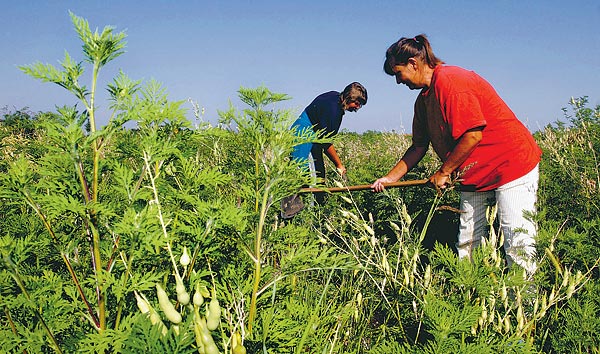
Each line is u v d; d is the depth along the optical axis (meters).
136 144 1.63
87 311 1.63
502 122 3.29
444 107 3.34
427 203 4.77
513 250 3.24
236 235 1.69
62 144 1.32
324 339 2.19
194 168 1.84
